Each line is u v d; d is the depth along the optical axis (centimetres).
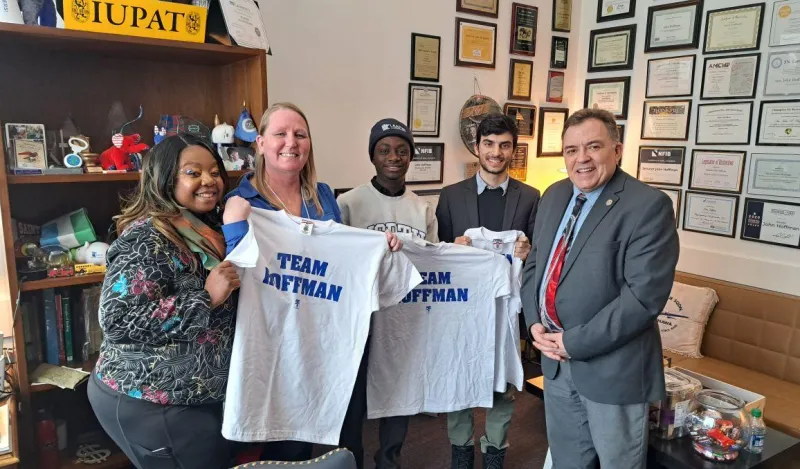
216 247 152
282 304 160
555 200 195
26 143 181
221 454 158
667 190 352
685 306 312
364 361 191
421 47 321
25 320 195
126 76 221
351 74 297
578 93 401
